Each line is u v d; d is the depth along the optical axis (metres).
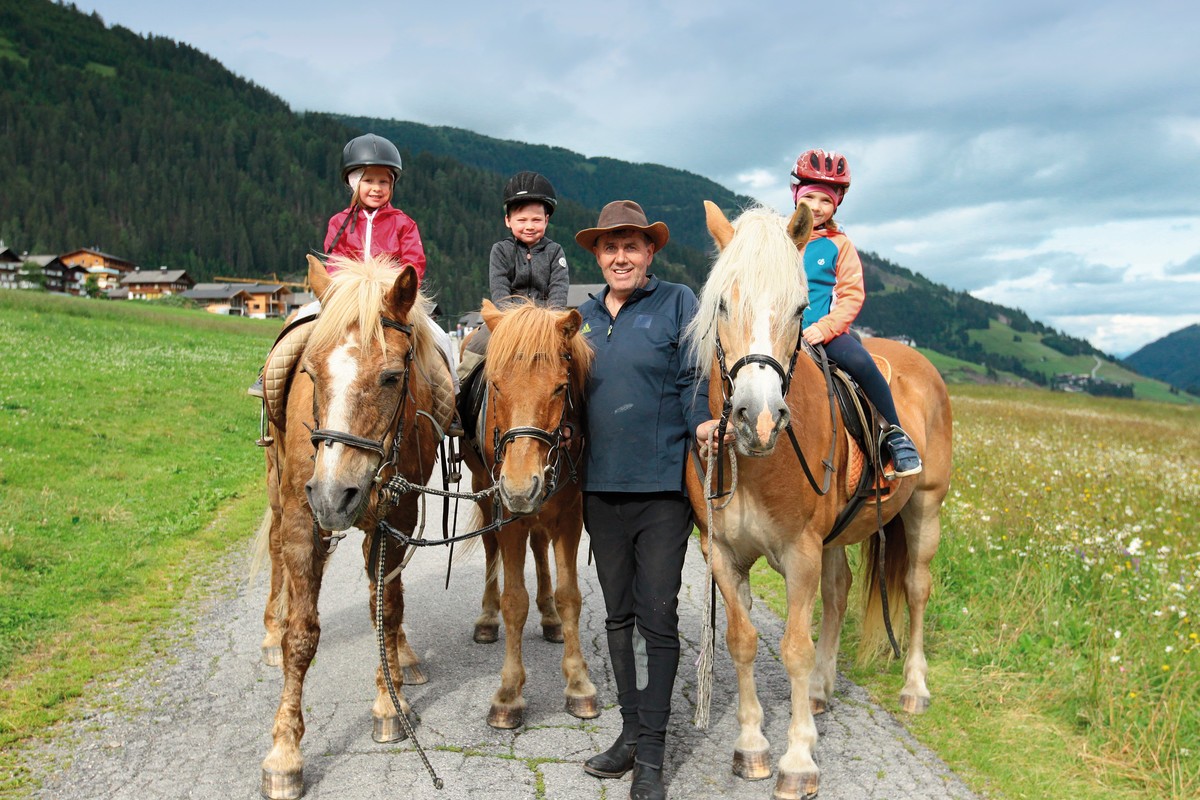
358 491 3.21
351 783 3.50
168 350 23.50
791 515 3.43
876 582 4.61
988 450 11.18
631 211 3.76
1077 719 3.99
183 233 159.12
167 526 7.76
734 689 4.59
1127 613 5.00
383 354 3.37
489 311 3.96
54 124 189.25
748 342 3.15
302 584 3.53
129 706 4.21
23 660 4.73
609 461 3.60
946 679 4.54
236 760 3.68
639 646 4.77
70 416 11.58
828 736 3.95
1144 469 10.88
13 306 30.12
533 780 3.53
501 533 4.01
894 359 4.76
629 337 3.71
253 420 14.01
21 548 6.42
